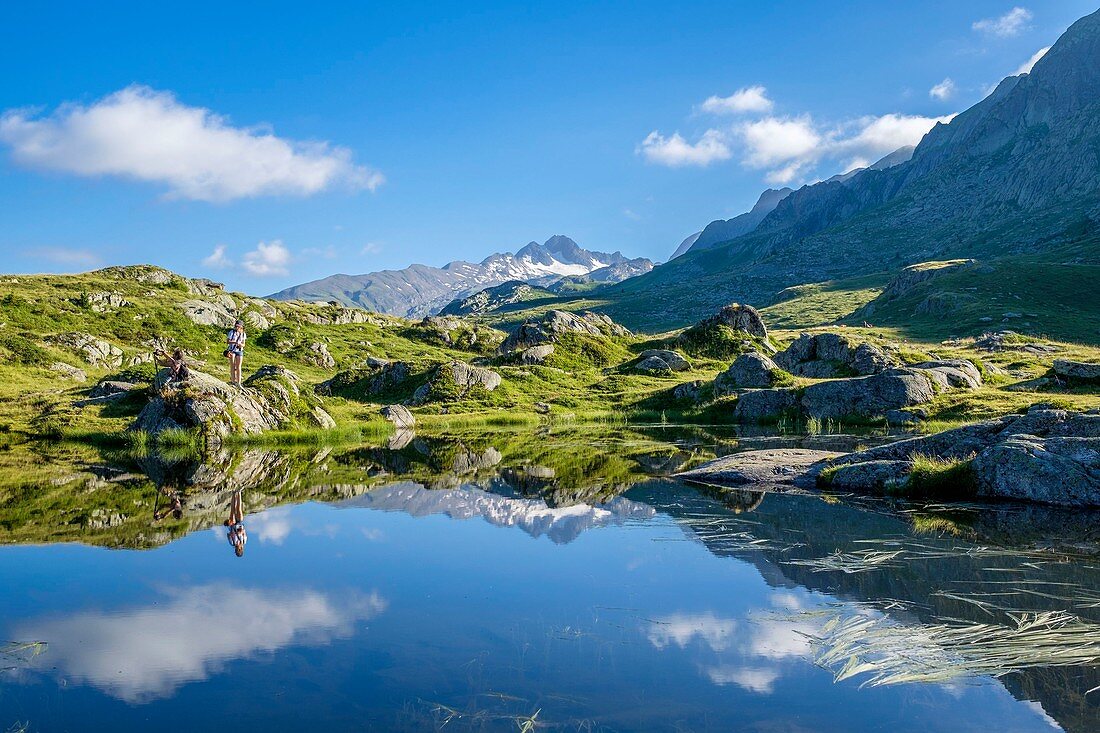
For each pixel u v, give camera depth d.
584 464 31.12
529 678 8.92
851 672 8.91
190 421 43.12
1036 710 7.84
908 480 21.55
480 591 12.66
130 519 19.38
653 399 65.94
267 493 23.80
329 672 9.17
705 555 14.93
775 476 24.70
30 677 9.12
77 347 81.44
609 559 14.77
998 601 11.48
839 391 51.38
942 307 161.88
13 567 14.44
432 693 8.45
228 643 10.28
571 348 90.50
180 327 102.50
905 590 12.20
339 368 102.44
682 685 8.68
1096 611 10.90
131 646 10.18
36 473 29.34
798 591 12.35
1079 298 156.75
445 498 22.44
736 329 92.50
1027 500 19.81
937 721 7.61
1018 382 51.16
